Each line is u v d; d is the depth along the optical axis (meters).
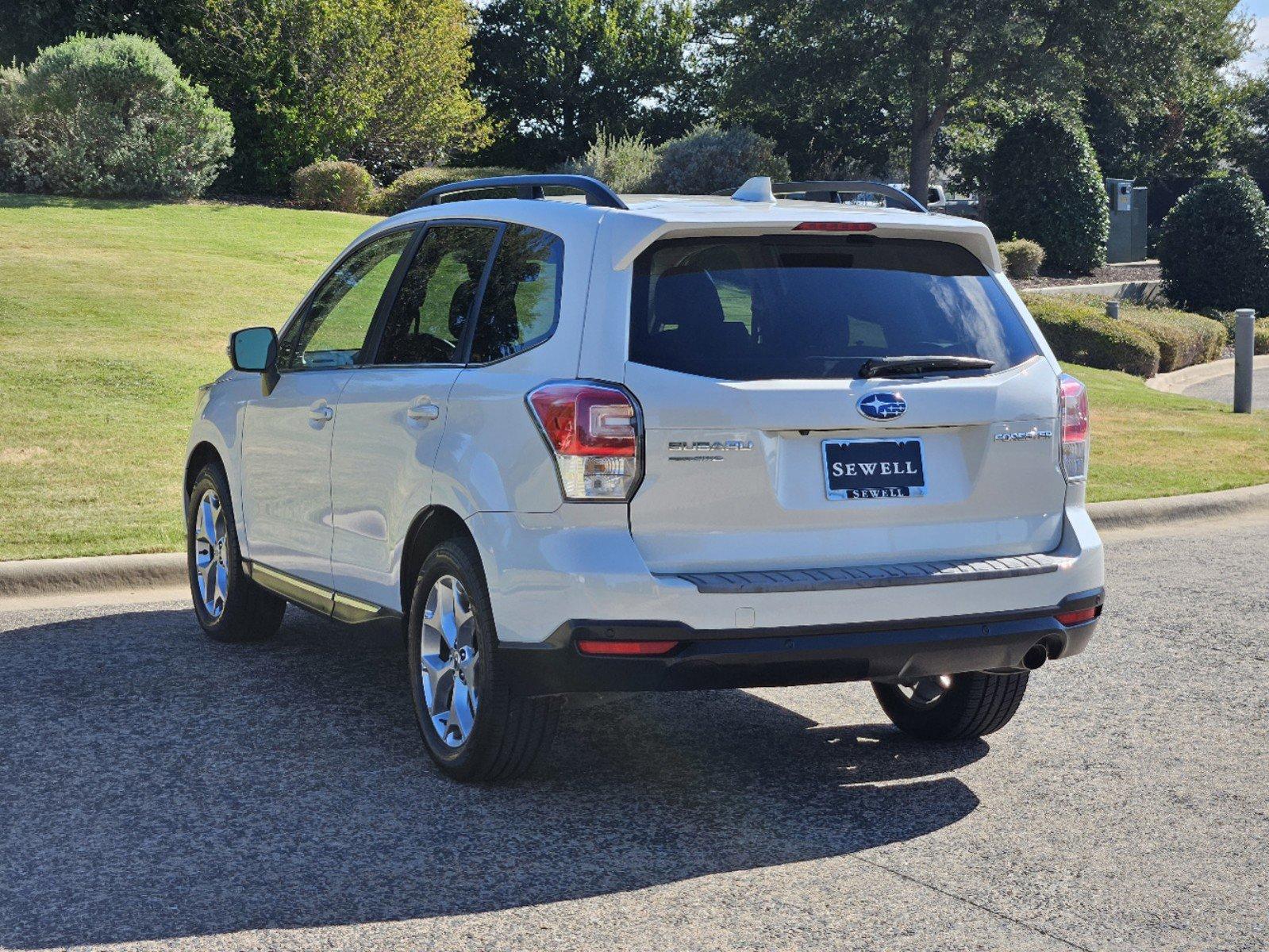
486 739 4.51
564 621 4.14
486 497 4.36
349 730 5.34
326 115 33.31
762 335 4.34
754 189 5.12
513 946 3.50
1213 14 40.00
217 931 3.57
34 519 8.80
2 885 3.86
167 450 10.84
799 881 3.94
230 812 4.45
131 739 5.19
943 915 3.72
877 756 5.16
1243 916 3.74
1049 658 4.70
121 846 4.15
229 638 6.63
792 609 4.18
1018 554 4.63
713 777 4.89
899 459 4.43
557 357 4.32
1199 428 15.01
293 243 23.28
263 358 5.81
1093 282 35.12
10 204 24.89
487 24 53.53
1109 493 11.12
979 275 4.77
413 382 4.93
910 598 4.31
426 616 4.80
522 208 4.85
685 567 4.20
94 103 27.06
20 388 12.33
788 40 44.09
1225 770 5.00
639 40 54.00
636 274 4.32
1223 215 33.12
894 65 41.34
